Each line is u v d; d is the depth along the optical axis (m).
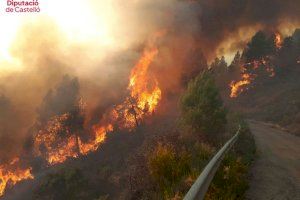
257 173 11.65
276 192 9.05
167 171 7.88
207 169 5.67
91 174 60.66
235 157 11.62
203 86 18.83
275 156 16.69
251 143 17.48
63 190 52.31
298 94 72.56
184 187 7.08
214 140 14.95
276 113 60.09
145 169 8.79
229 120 24.73
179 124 16.17
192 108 17.86
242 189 8.12
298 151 19.66
